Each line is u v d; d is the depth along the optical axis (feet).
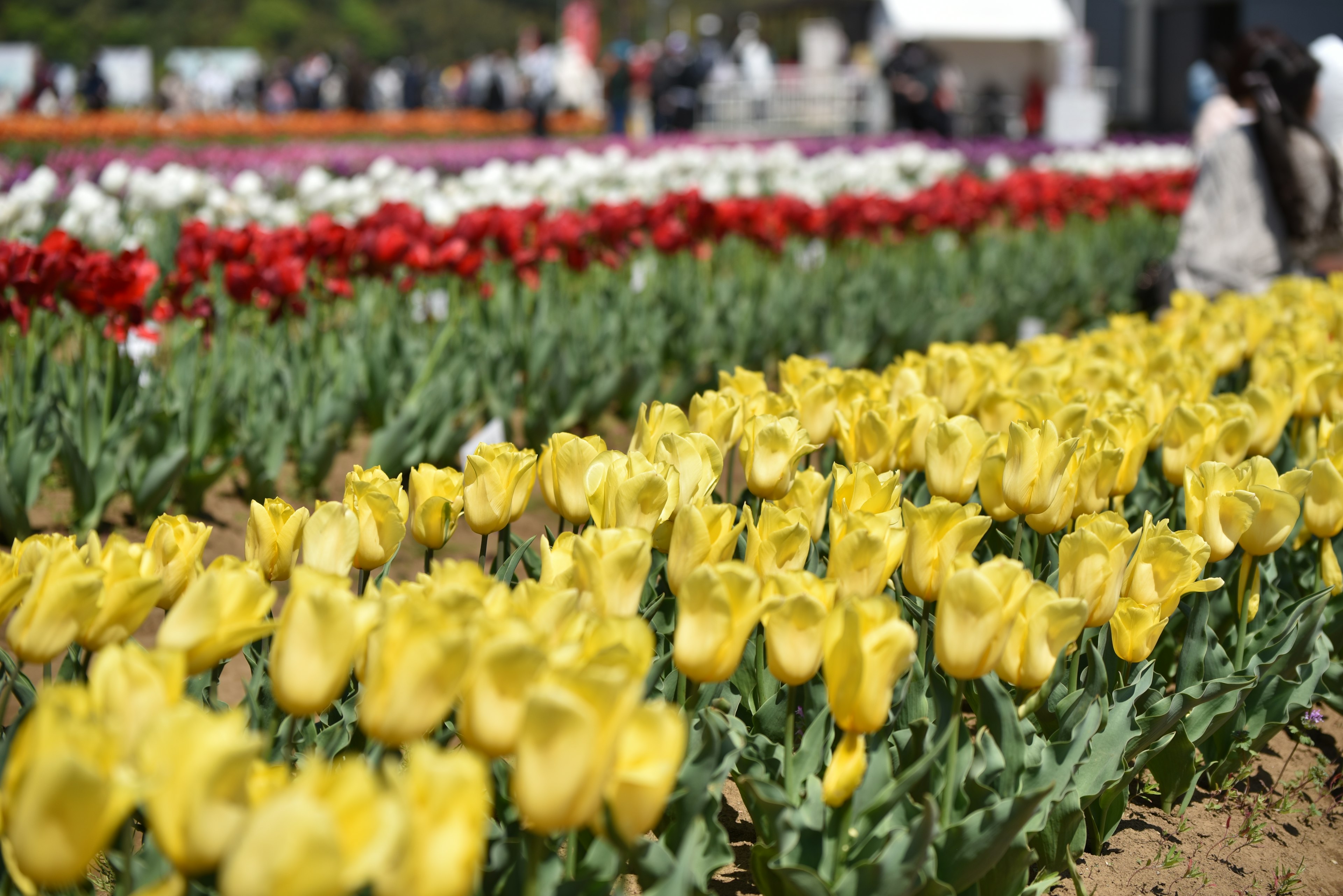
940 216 29.19
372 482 7.43
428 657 4.79
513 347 19.98
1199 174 23.75
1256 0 95.25
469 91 108.99
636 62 90.07
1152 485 11.87
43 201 23.76
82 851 4.14
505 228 20.27
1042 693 8.54
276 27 304.30
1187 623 9.33
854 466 7.90
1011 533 10.45
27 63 145.69
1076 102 84.02
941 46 101.45
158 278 17.66
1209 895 8.45
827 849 6.55
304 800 3.75
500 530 8.52
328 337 18.47
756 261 27.71
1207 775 10.02
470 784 4.21
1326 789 10.33
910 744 7.32
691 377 19.22
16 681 6.82
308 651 5.09
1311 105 22.44
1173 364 12.87
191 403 15.71
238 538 15.24
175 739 4.18
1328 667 10.55
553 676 4.60
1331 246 22.89
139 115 94.53
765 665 8.55
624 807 4.87
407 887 4.18
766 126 96.89
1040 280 28.96
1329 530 8.89
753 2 126.21
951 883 6.57
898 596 8.57
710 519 6.82
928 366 11.28
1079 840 8.28
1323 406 11.90
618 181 38.17
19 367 15.29
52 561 5.57
